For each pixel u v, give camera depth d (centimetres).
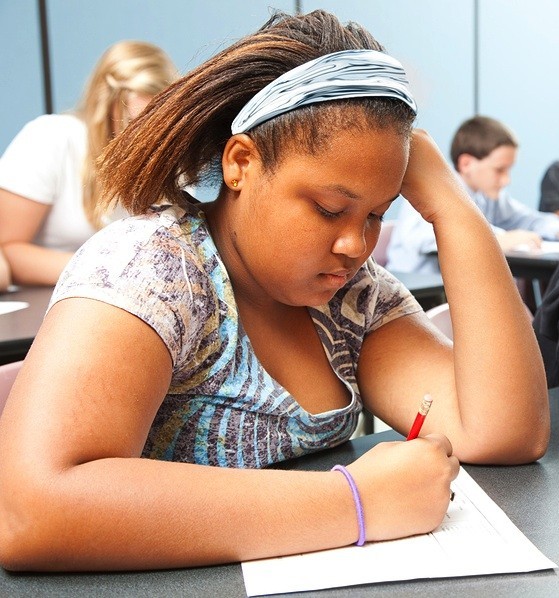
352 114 79
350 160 79
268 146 82
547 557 77
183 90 88
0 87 476
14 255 251
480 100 638
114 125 246
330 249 83
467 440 102
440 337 113
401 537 80
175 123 88
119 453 76
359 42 89
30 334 167
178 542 73
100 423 75
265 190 83
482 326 101
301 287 85
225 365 91
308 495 77
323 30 88
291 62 86
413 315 114
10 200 253
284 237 82
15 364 112
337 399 104
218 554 74
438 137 623
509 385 100
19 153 256
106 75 245
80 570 73
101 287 80
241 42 90
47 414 73
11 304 205
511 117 653
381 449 84
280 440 97
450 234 105
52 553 72
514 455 101
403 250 386
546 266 319
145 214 91
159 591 71
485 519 85
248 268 88
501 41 641
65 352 76
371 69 81
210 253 90
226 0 539
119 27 508
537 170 669
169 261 85
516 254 335
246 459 95
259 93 82
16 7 473
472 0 625
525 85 656
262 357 98
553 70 666
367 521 78
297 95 79
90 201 253
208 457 94
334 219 82
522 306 104
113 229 87
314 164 79
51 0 484
